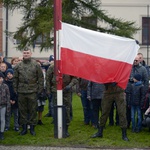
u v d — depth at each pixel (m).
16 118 10.18
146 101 9.97
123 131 9.19
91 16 23.36
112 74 9.05
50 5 21.98
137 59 10.15
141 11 31.59
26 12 23.02
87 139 9.20
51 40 21.67
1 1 23.09
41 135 9.62
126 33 22.52
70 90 9.52
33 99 9.49
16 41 24.31
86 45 9.09
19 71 9.48
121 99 9.08
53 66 9.56
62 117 9.22
